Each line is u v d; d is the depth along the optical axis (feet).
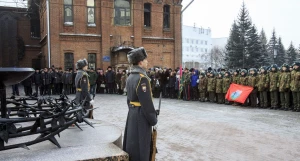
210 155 19.49
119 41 83.71
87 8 81.05
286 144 22.17
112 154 11.25
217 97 51.80
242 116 35.58
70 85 66.74
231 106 46.39
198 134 25.58
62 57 78.13
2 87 12.97
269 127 28.50
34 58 96.32
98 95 65.87
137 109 11.86
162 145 22.00
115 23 84.02
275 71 42.50
